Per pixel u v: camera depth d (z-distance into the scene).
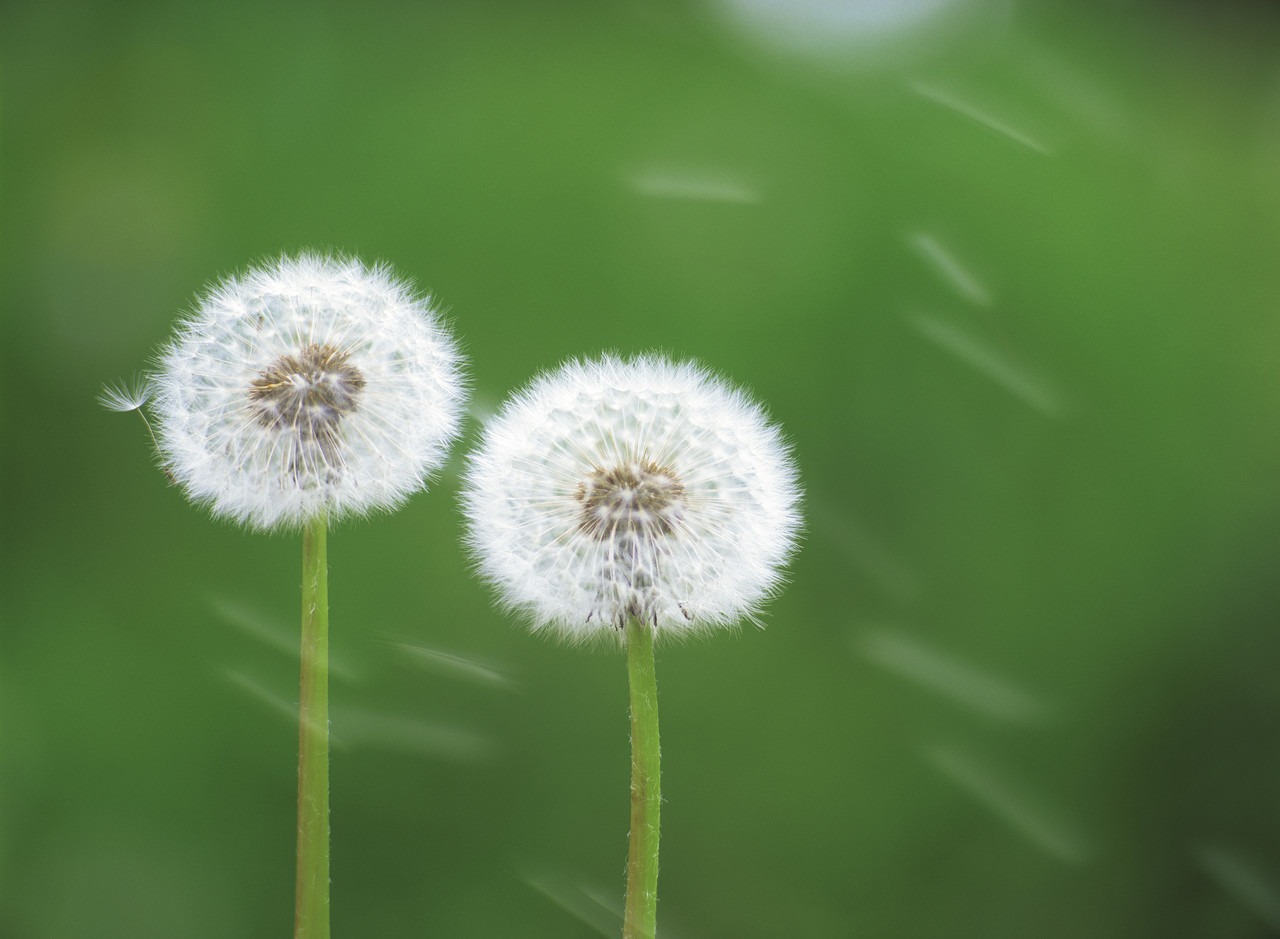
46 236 1.23
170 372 0.64
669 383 0.65
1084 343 1.24
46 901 0.87
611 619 0.63
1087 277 1.29
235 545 1.01
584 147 1.37
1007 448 1.13
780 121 1.43
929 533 1.09
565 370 0.65
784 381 1.18
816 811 0.92
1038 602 1.06
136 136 1.32
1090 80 1.50
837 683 0.97
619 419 0.64
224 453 0.64
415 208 1.31
